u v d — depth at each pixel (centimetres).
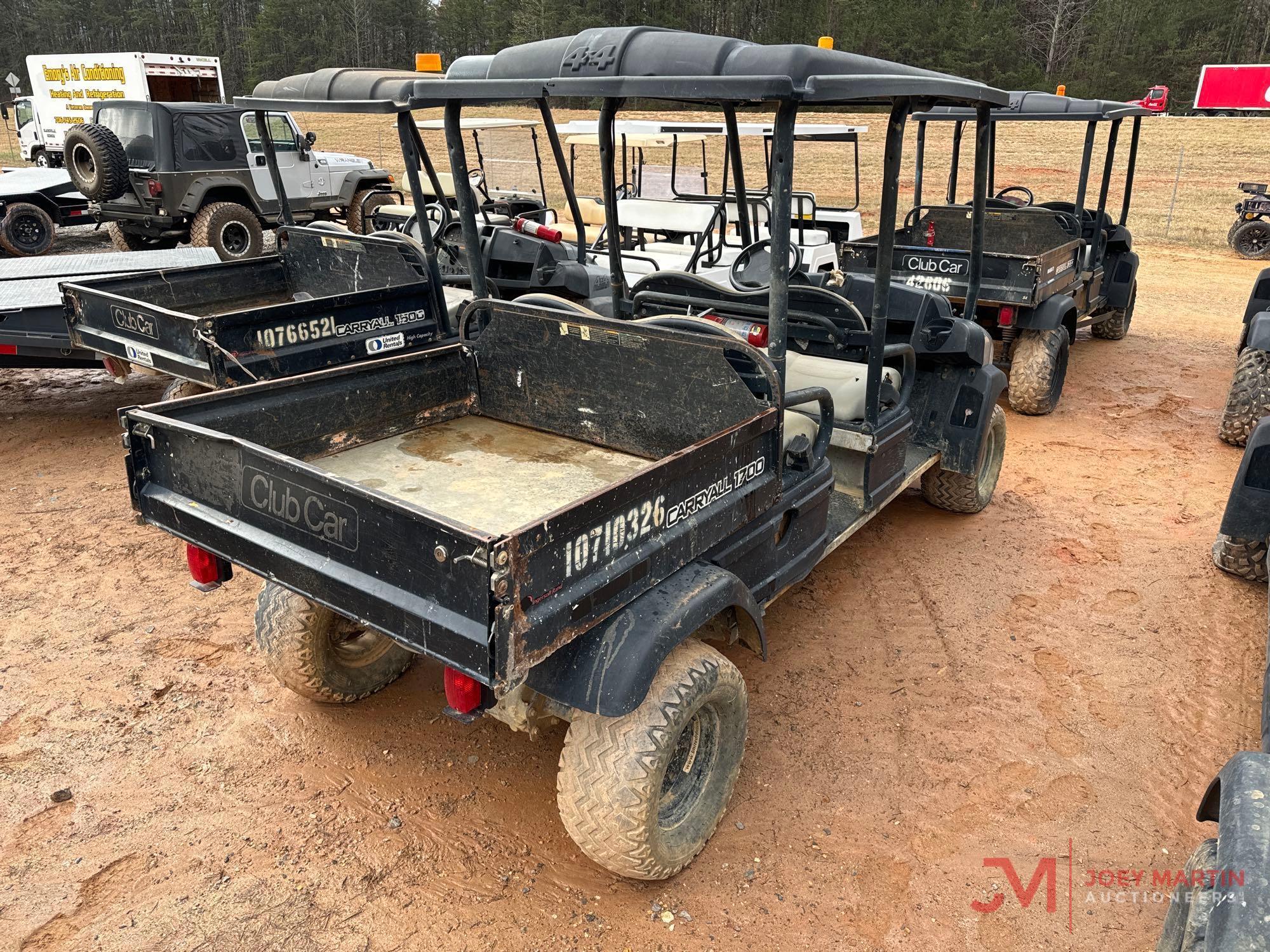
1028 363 648
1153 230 1569
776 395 278
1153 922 248
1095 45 5509
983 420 451
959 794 295
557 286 592
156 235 1091
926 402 465
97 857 264
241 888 254
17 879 255
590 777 232
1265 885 166
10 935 237
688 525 245
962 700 343
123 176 1001
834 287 437
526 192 928
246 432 287
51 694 336
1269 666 269
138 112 1028
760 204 747
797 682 352
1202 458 588
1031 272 605
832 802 291
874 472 375
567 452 331
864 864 266
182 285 548
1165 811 289
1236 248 1368
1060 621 397
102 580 420
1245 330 645
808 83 240
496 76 299
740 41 255
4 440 597
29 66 1761
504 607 188
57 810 281
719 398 303
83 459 566
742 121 811
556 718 270
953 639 383
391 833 276
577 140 917
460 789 295
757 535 288
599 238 805
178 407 267
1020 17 6000
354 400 322
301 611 304
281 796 289
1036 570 442
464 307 362
